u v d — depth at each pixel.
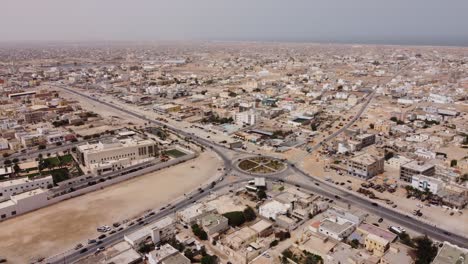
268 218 169.38
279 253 139.75
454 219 167.12
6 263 136.88
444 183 194.88
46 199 185.38
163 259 128.75
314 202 180.00
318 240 145.75
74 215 174.88
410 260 129.38
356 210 175.38
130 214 175.50
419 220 166.38
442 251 129.88
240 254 136.25
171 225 153.62
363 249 140.38
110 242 150.50
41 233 158.50
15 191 193.50
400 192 196.38
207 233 153.12
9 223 167.25
